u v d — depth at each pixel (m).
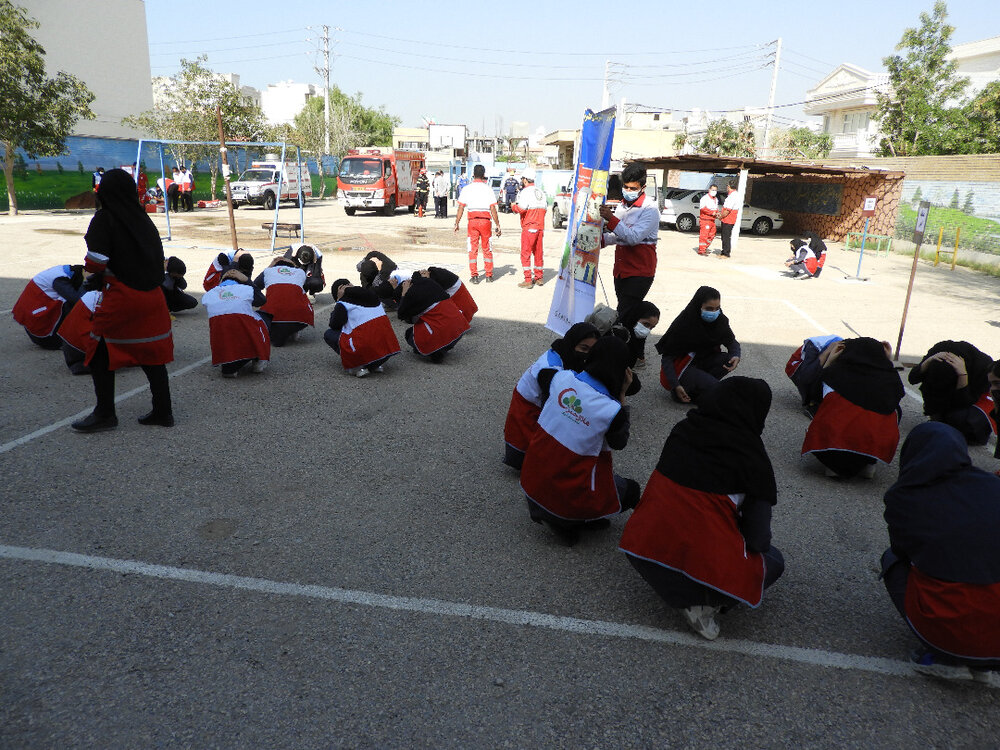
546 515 3.84
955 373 5.34
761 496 3.01
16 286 10.73
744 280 14.42
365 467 4.84
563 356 4.47
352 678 2.85
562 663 2.99
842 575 3.78
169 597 3.33
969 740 2.66
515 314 10.09
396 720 2.63
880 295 12.95
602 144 6.41
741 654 3.11
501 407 6.15
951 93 27.55
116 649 2.96
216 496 4.33
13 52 22.39
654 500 3.18
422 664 2.95
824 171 22.09
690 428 3.18
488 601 3.40
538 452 3.79
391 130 92.06
